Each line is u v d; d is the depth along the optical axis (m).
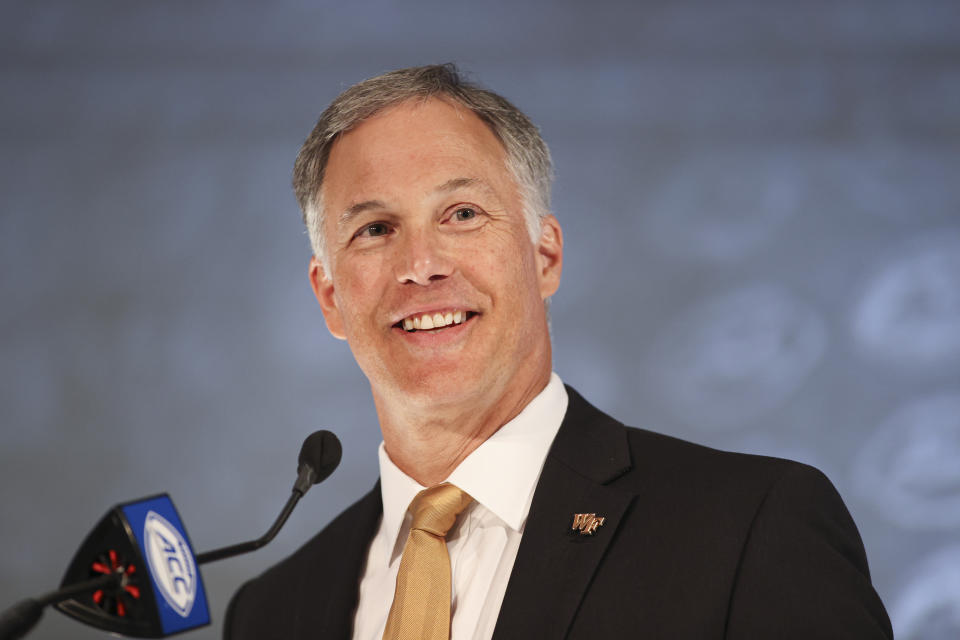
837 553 3.59
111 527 3.32
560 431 4.21
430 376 4.00
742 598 3.51
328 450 4.19
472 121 4.24
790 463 3.85
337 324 4.62
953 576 15.45
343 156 4.24
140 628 3.27
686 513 3.76
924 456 15.84
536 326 4.25
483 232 4.09
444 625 3.84
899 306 16.30
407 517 4.27
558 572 3.73
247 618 4.70
